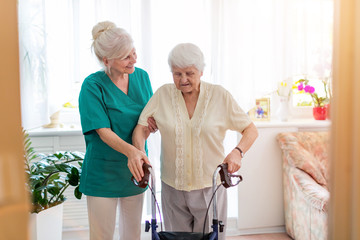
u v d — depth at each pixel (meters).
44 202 2.50
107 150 1.88
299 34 2.99
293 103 3.42
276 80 3.02
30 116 2.61
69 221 2.95
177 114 1.74
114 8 2.79
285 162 3.03
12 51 0.59
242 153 1.66
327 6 2.97
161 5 2.91
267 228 3.19
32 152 2.61
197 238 1.49
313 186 2.71
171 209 1.83
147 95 2.01
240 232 3.17
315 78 3.04
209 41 2.96
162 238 1.51
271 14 2.97
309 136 3.02
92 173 1.90
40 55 2.62
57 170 2.32
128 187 1.93
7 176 0.59
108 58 1.76
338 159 0.72
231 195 3.25
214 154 1.75
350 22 0.70
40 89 2.63
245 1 2.96
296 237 2.94
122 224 2.03
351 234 0.72
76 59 2.80
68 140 2.86
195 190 1.75
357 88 0.70
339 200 0.73
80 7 2.76
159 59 2.94
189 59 1.60
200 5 2.92
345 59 0.70
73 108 3.14
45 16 2.65
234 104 1.74
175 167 1.75
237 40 2.97
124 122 1.89
